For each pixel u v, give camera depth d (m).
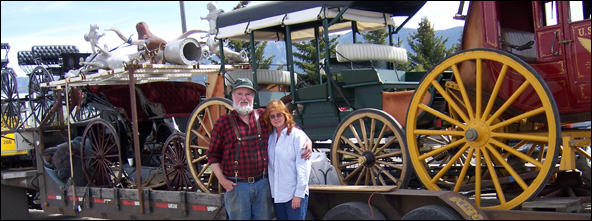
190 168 6.44
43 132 8.05
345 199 5.27
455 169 5.83
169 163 6.89
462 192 5.70
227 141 4.87
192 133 6.50
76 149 7.71
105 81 7.26
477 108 4.93
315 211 5.53
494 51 4.77
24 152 8.75
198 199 5.82
